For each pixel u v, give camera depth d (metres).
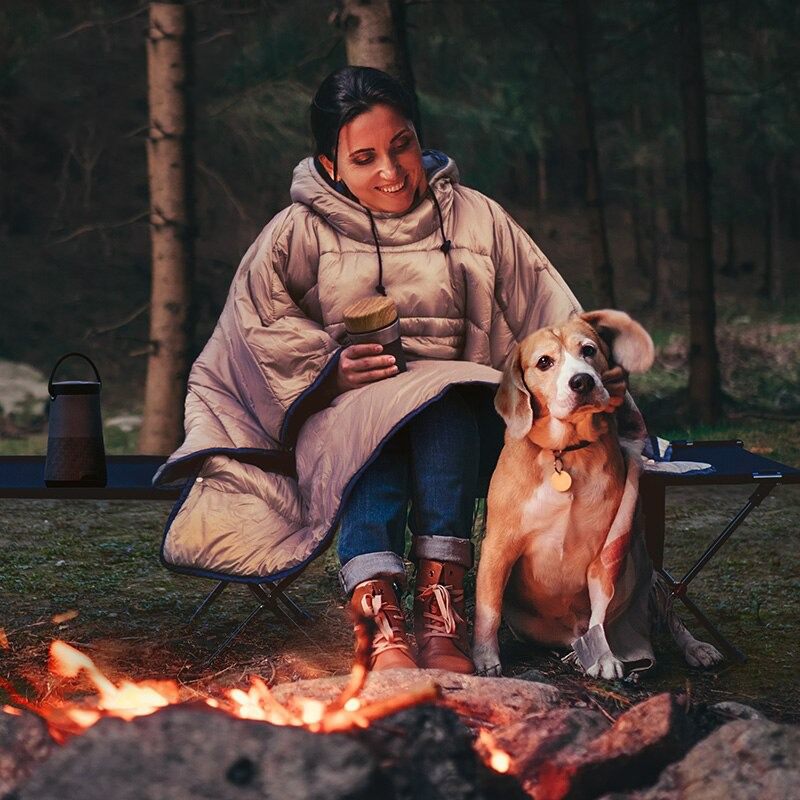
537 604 3.78
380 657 3.31
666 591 3.91
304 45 12.17
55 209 22.75
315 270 3.94
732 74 16.81
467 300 3.95
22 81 18.30
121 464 4.52
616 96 15.50
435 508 3.55
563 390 3.42
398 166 3.83
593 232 13.24
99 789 2.19
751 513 6.77
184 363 10.12
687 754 2.66
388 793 2.27
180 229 10.01
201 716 2.30
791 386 15.01
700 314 12.16
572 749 2.68
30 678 3.84
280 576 3.62
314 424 3.71
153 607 4.70
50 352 18.73
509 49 14.09
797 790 2.44
